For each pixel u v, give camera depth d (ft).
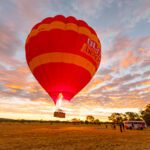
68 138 89.45
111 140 83.30
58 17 56.54
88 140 82.53
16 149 59.88
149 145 68.90
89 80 59.26
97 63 59.26
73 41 53.72
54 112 46.55
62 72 53.42
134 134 116.26
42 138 88.94
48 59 53.57
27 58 58.85
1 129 159.22
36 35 55.72
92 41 56.54
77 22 56.75
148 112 281.54
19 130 146.30
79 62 54.03
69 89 54.60
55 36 53.57
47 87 55.57
